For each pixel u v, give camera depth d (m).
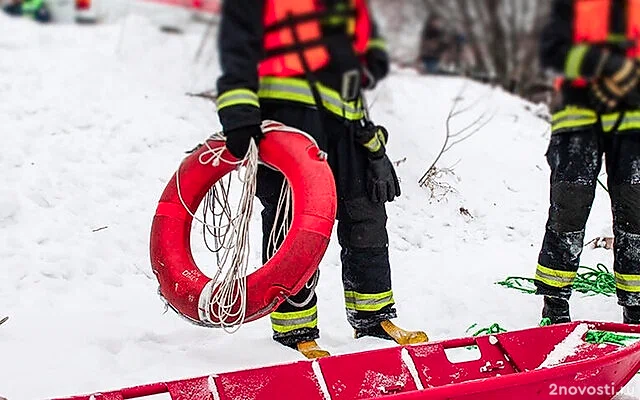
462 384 3.56
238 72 4.35
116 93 9.62
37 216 7.16
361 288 5.00
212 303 4.41
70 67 10.38
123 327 5.30
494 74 12.66
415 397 3.51
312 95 4.56
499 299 6.25
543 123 10.97
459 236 8.05
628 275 5.21
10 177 7.67
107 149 8.43
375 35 4.60
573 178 5.14
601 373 3.87
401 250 7.62
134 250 6.94
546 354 4.45
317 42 4.44
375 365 4.20
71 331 5.21
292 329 4.90
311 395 4.02
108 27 13.34
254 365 4.70
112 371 4.63
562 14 4.88
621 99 4.89
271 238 4.71
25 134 8.45
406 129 9.73
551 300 5.35
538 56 5.11
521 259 7.44
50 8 16.95
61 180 7.75
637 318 5.24
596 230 8.10
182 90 10.05
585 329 4.56
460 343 4.43
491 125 10.34
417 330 5.54
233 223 4.56
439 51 12.23
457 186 8.84
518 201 8.74
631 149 5.01
